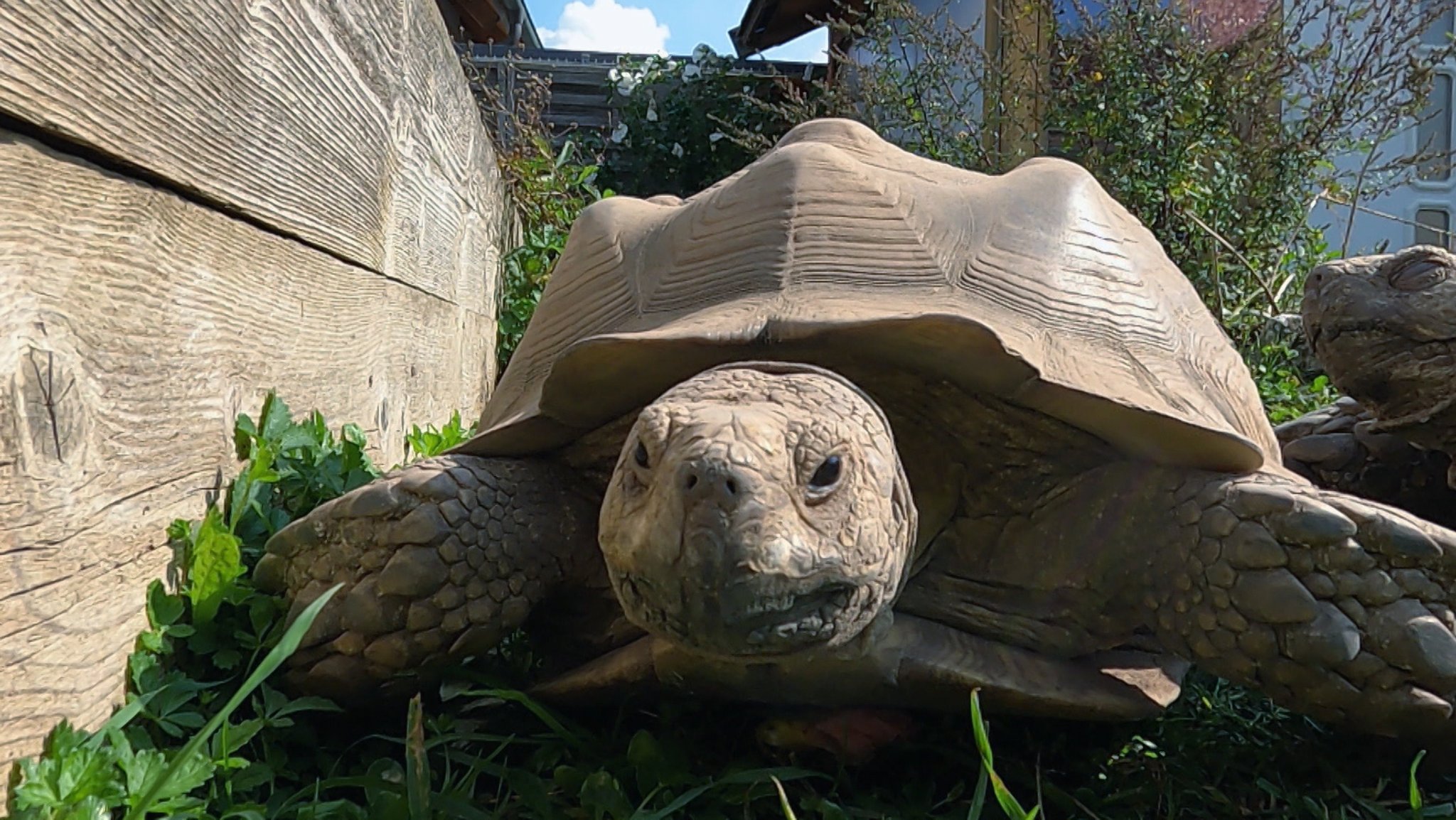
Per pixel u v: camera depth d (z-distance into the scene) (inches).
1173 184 45.0
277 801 12.2
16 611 9.8
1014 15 55.1
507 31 91.2
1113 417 13.8
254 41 16.2
